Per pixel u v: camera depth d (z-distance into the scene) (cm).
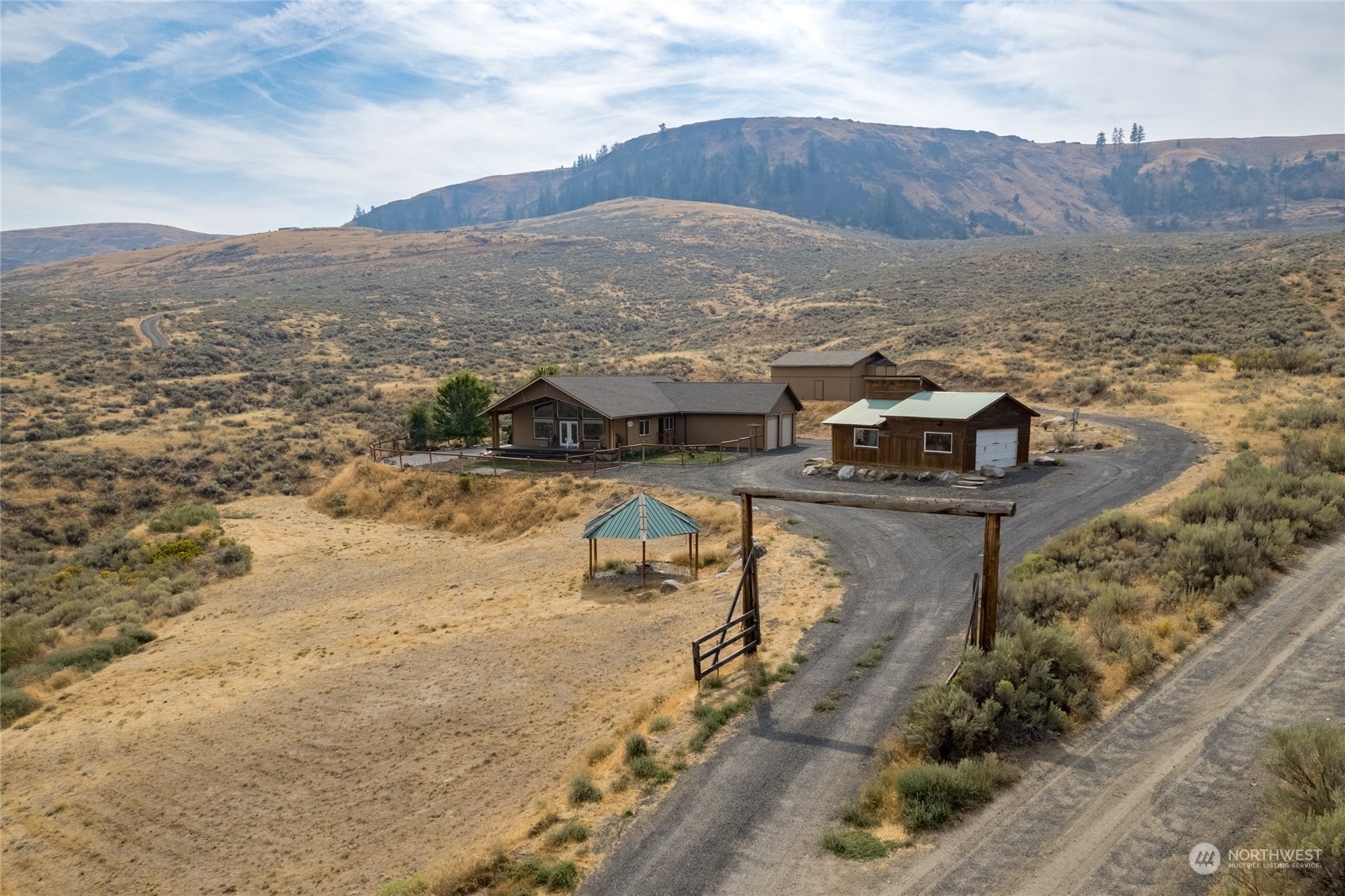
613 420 4700
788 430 5247
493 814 1428
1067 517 2786
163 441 6450
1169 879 928
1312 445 3139
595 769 1422
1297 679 1374
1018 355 6969
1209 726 1261
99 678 2536
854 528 2903
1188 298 7731
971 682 1373
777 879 1023
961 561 2411
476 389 5725
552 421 5078
